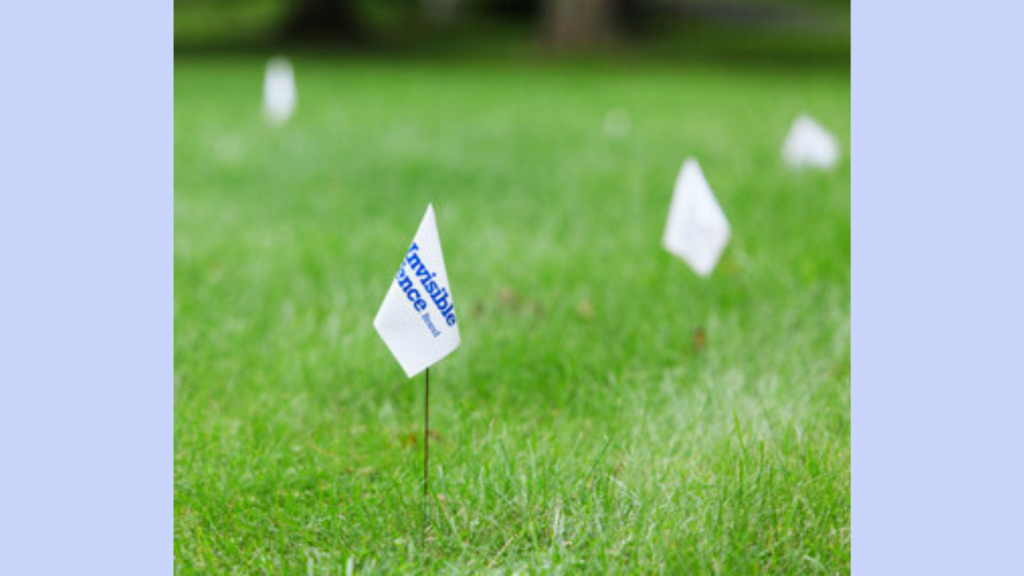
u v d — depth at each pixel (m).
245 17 36.41
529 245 7.35
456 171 9.81
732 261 6.98
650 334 5.87
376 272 6.80
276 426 4.87
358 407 5.15
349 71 22.52
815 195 8.62
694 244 5.67
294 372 5.36
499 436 4.61
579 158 10.63
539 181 9.45
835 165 9.81
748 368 5.34
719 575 3.62
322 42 30.22
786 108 15.11
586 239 7.59
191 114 13.66
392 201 8.69
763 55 29.25
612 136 12.20
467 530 3.98
